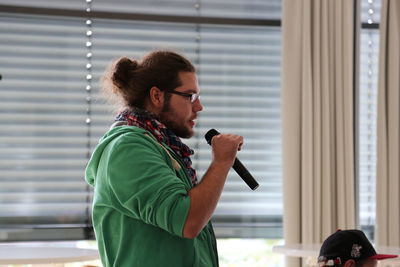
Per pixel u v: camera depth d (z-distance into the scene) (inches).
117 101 110.2
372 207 282.0
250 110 276.4
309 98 256.7
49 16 260.4
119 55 267.1
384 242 264.1
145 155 94.9
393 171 265.6
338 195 259.4
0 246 184.2
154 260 95.5
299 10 258.4
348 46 261.0
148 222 92.7
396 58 266.7
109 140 100.3
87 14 262.1
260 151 276.2
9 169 257.3
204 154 271.9
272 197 276.4
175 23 271.0
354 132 269.0
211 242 104.7
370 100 282.2
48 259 154.4
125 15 265.6
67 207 261.0
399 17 269.0
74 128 261.9
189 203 91.7
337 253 104.8
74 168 261.4
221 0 275.6
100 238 100.6
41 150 259.4
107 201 97.3
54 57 262.7
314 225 256.7
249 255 275.6
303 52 257.3
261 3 278.1
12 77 259.8
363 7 284.4
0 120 257.6
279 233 276.8
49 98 261.4
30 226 257.9
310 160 255.6
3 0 258.2
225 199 273.7
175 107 104.0
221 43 276.4
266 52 279.0
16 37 260.8
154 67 104.3
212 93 274.4
